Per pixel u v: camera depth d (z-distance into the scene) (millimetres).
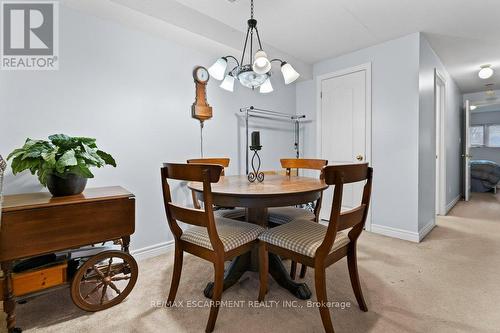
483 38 2711
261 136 3283
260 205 1414
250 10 2156
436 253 2250
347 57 3133
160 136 2297
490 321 1334
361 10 2164
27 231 1219
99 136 1958
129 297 1590
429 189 2904
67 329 1307
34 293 1302
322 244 1205
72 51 1829
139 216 2180
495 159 6430
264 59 1617
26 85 1669
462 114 5043
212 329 1275
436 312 1413
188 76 2479
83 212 1376
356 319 1356
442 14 2227
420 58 2568
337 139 3277
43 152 1370
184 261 2119
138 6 1851
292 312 1432
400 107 2686
